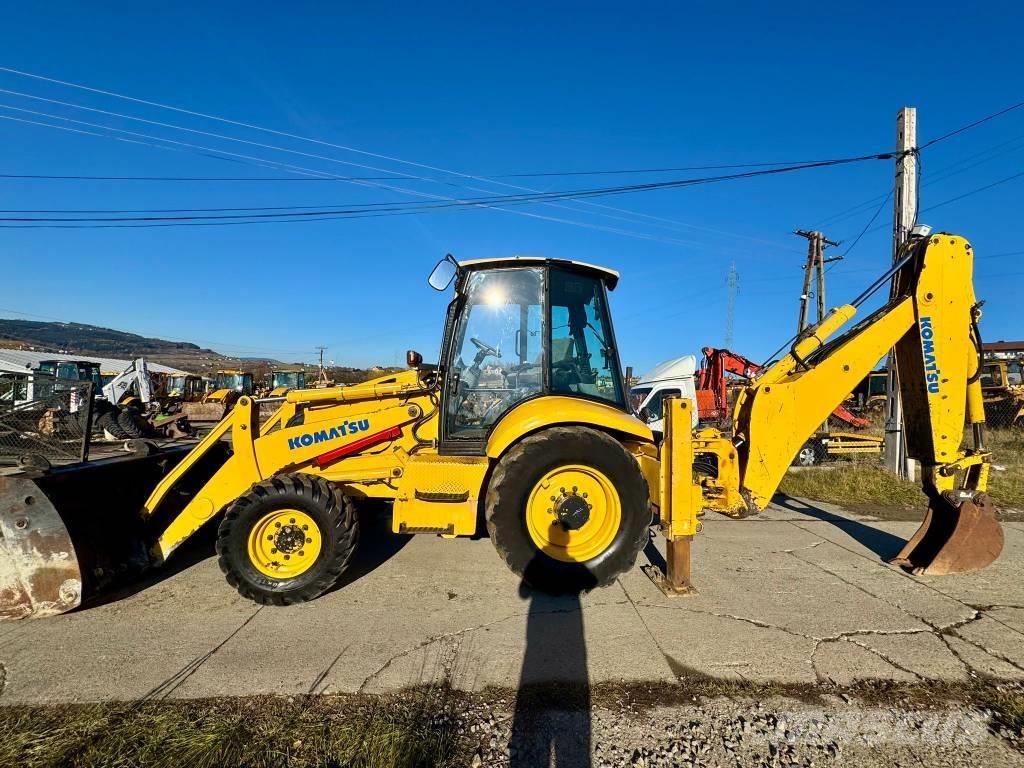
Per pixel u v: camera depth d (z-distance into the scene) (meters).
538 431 3.94
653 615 3.45
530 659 2.93
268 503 3.62
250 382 27.33
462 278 4.30
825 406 4.12
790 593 3.81
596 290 4.40
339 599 3.73
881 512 6.35
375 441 4.09
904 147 8.34
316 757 2.21
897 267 4.12
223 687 2.70
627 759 2.23
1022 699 2.57
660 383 11.04
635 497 3.68
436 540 5.03
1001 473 8.09
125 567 3.70
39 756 2.21
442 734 2.35
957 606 3.58
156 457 4.45
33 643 3.13
